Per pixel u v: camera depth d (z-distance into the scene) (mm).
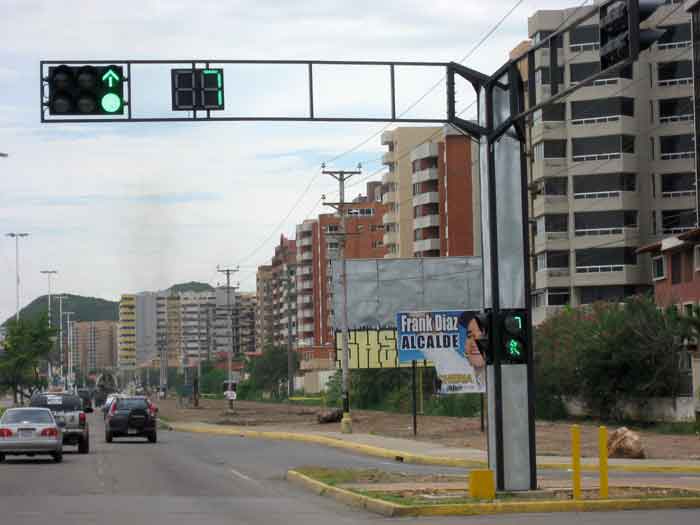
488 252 20703
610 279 88938
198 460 35250
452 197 121062
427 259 73688
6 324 99625
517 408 20406
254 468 31516
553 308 90812
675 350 55406
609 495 20219
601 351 57594
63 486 25078
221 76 22734
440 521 17625
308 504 21094
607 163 88875
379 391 85375
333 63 23531
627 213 89000
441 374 42281
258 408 103625
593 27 89375
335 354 72500
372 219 168500
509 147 20484
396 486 22938
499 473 20422
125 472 29719
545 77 90188
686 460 31938
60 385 147375
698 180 70562
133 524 17344
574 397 61562
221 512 19422
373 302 73062
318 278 183500
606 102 88938
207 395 176625
